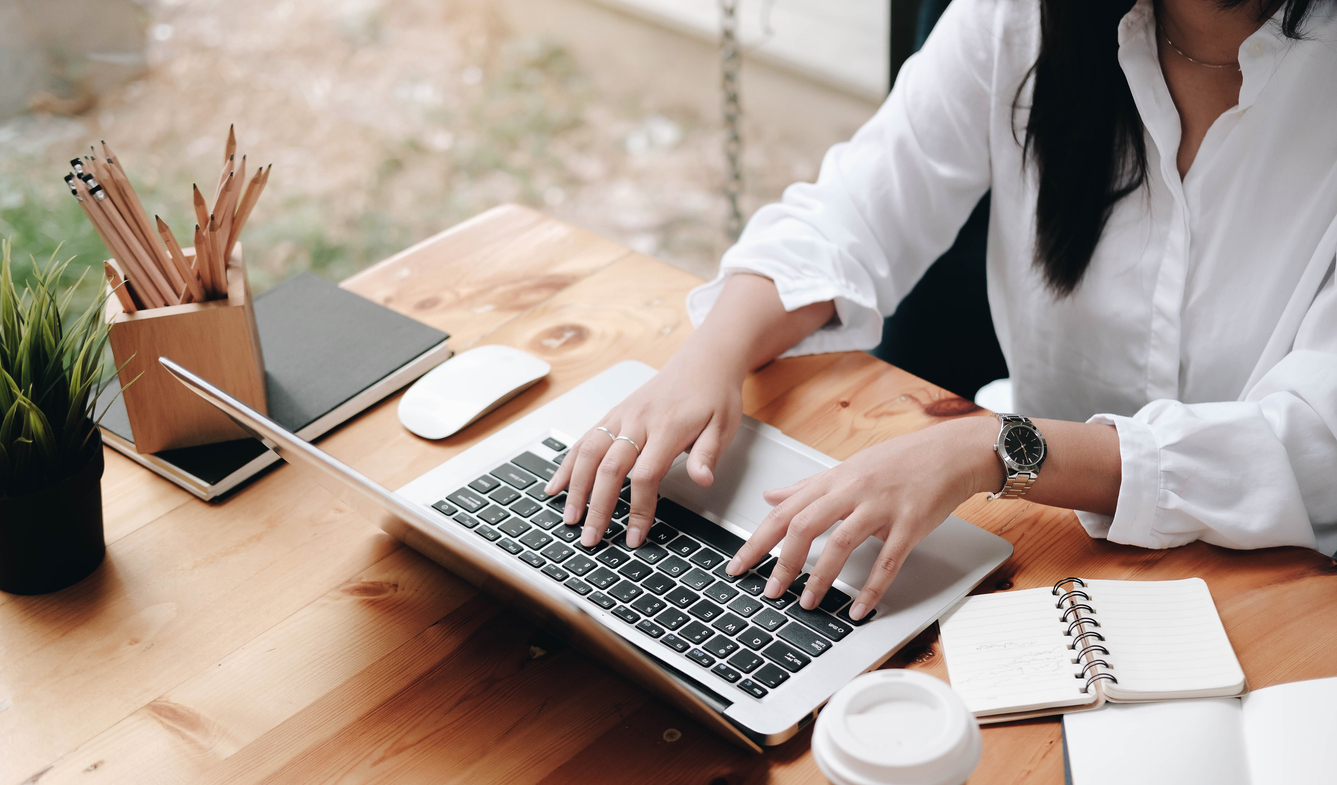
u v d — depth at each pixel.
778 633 0.70
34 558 0.77
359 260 2.71
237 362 0.88
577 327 1.05
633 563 0.76
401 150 3.10
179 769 0.66
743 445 0.88
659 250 2.78
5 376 0.72
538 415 0.92
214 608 0.77
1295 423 0.80
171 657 0.74
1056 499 0.79
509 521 0.80
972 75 1.10
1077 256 1.04
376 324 1.04
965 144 1.13
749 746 0.64
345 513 0.85
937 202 1.15
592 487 0.82
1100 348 1.10
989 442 0.80
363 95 3.27
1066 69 0.96
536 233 1.21
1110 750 0.61
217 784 0.65
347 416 0.95
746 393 0.96
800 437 0.90
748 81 3.11
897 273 1.17
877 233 1.13
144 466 0.91
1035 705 0.65
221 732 0.68
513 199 2.95
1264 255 0.99
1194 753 0.60
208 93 3.09
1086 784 0.60
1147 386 1.09
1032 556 0.77
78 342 0.82
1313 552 0.76
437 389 0.95
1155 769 0.60
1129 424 0.80
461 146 3.14
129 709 0.70
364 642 0.74
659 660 0.68
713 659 0.68
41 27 2.71
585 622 0.58
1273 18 0.89
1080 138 0.98
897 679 0.50
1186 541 0.77
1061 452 0.79
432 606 0.77
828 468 0.85
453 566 0.75
